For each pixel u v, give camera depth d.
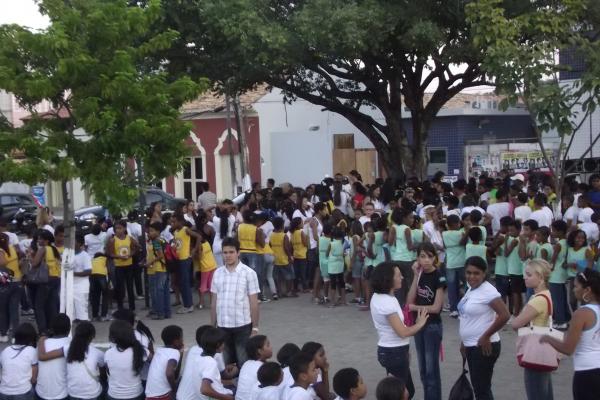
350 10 17.73
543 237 12.34
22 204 33.41
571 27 14.62
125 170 11.69
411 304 8.84
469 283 8.16
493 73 13.14
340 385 6.68
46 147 10.12
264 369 7.29
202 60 19.41
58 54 10.26
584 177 21.89
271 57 18.27
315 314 15.04
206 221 17.00
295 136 33.41
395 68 21.38
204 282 16.03
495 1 13.19
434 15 19.02
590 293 7.09
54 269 13.80
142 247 16.16
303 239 17.16
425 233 14.01
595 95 12.47
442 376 10.48
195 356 8.09
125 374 8.38
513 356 11.33
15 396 8.63
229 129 28.86
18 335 8.80
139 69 17.69
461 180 17.36
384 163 23.12
